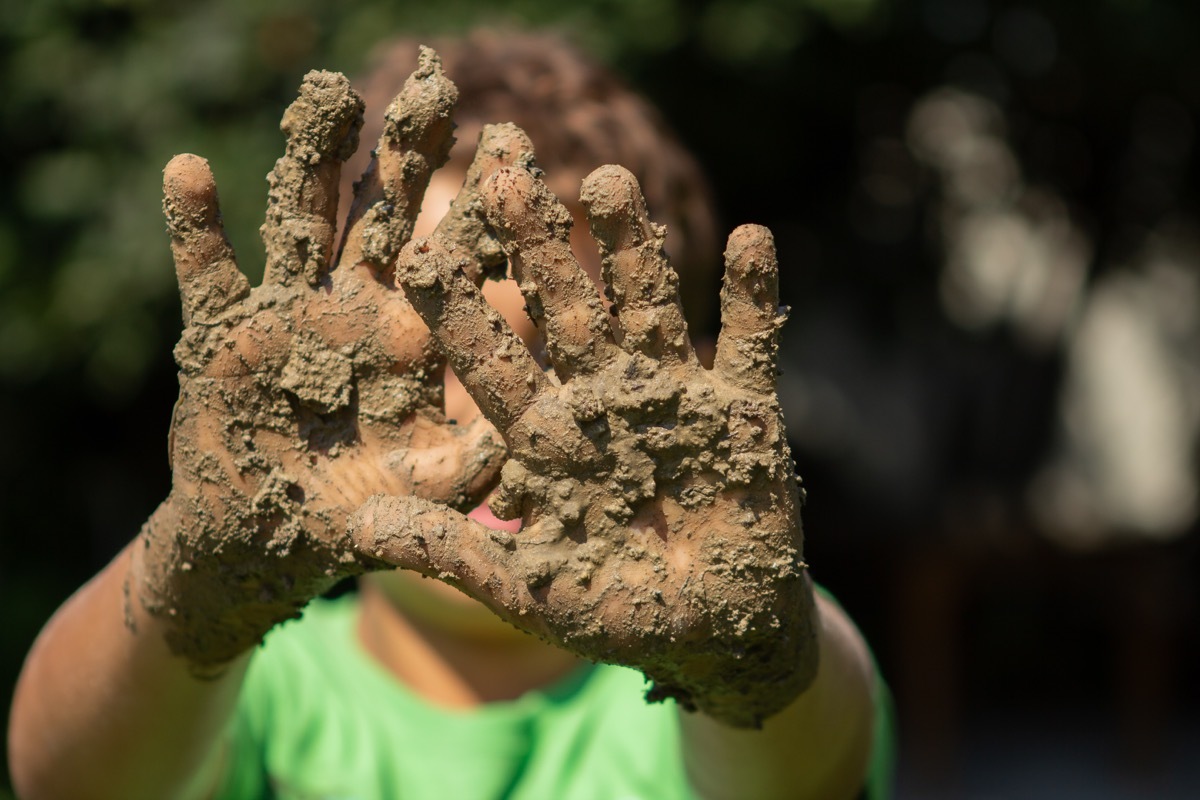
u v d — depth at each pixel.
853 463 5.41
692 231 1.72
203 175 1.00
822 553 4.98
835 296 4.70
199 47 3.31
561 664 1.59
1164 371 6.91
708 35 3.29
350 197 1.51
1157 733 4.88
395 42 1.84
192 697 1.22
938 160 4.43
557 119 1.57
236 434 1.01
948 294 4.85
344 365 1.02
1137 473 7.01
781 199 4.29
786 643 1.00
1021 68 4.19
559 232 0.95
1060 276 5.30
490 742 1.50
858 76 3.93
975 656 5.81
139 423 4.21
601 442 0.94
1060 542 4.94
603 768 1.51
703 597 0.95
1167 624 4.88
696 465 0.95
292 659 1.58
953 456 5.40
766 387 0.97
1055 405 5.46
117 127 3.37
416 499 0.95
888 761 1.52
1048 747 5.20
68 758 1.30
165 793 1.32
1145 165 4.62
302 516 1.01
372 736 1.52
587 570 0.94
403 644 1.58
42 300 3.41
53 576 4.15
